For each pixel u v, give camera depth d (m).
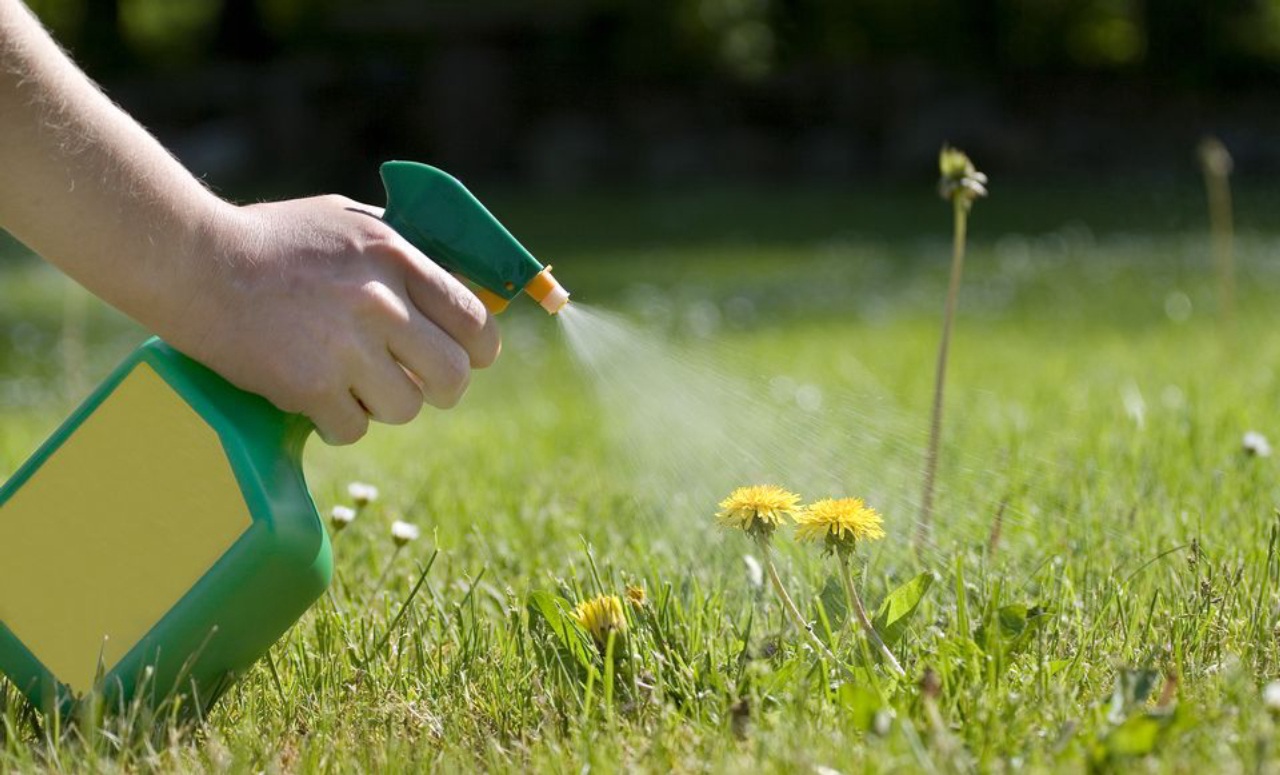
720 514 1.60
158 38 19.03
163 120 17.11
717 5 15.95
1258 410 3.31
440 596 2.02
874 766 1.26
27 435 4.38
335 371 1.50
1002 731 1.37
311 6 17.72
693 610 1.78
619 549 2.25
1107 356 5.13
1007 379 4.59
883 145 16.03
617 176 16.19
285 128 16.69
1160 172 15.46
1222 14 15.81
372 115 16.70
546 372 6.09
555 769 1.35
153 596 1.50
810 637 1.59
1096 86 16.38
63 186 1.44
